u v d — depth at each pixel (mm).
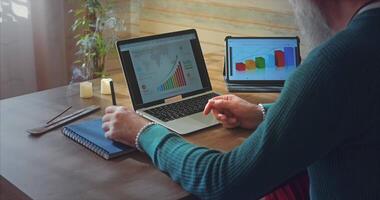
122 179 1151
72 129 1392
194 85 1721
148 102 1588
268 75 1903
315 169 958
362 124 856
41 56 2902
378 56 842
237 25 2594
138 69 1589
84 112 1565
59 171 1185
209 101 1509
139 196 1080
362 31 863
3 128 1438
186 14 2857
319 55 872
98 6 2459
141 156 1266
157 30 3076
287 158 891
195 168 1046
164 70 1651
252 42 1957
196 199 1097
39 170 1188
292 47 1951
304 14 948
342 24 924
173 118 1518
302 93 868
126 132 1263
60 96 1740
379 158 870
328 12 923
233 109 1462
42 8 2820
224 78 1962
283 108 896
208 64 2188
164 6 2975
